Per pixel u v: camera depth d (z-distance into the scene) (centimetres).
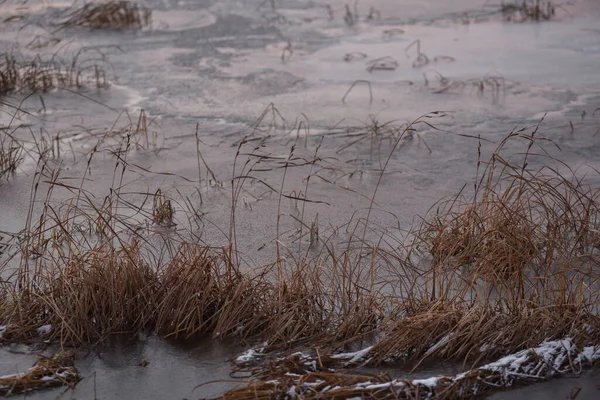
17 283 651
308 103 1228
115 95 1280
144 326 596
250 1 2058
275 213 818
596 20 1805
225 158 990
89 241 740
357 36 1703
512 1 2023
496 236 677
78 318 582
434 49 1576
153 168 955
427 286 643
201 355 563
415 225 785
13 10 1916
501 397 514
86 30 1747
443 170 940
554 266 663
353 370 539
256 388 505
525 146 1016
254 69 1439
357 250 722
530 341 562
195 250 636
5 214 816
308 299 595
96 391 522
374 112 1179
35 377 528
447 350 556
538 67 1421
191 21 1844
